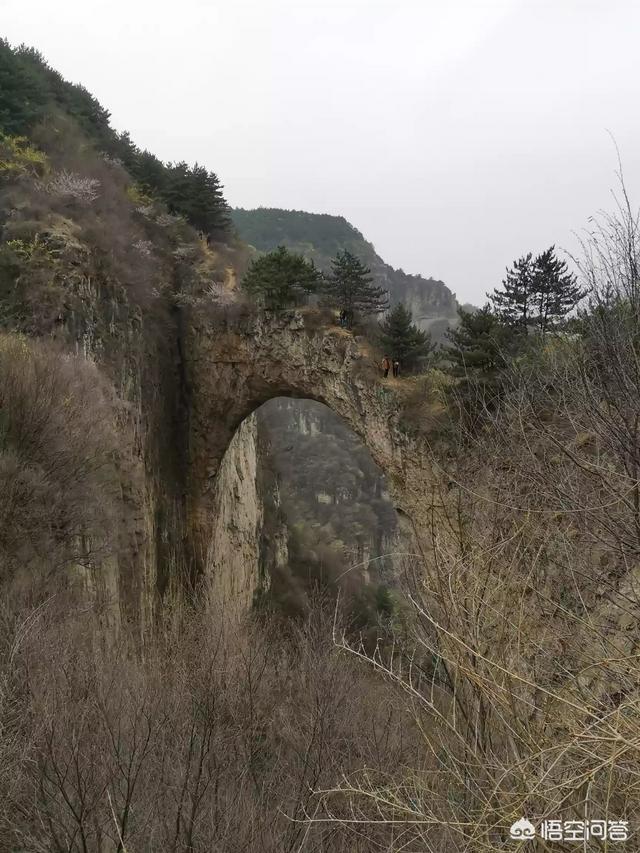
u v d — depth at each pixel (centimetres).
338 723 856
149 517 2712
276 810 696
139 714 687
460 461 910
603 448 830
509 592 541
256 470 4488
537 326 1945
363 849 612
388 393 2291
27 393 1423
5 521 1248
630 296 901
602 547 682
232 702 884
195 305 3259
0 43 3275
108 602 1659
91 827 569
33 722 602
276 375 3014
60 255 2275
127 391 2622
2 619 861
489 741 444
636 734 324
